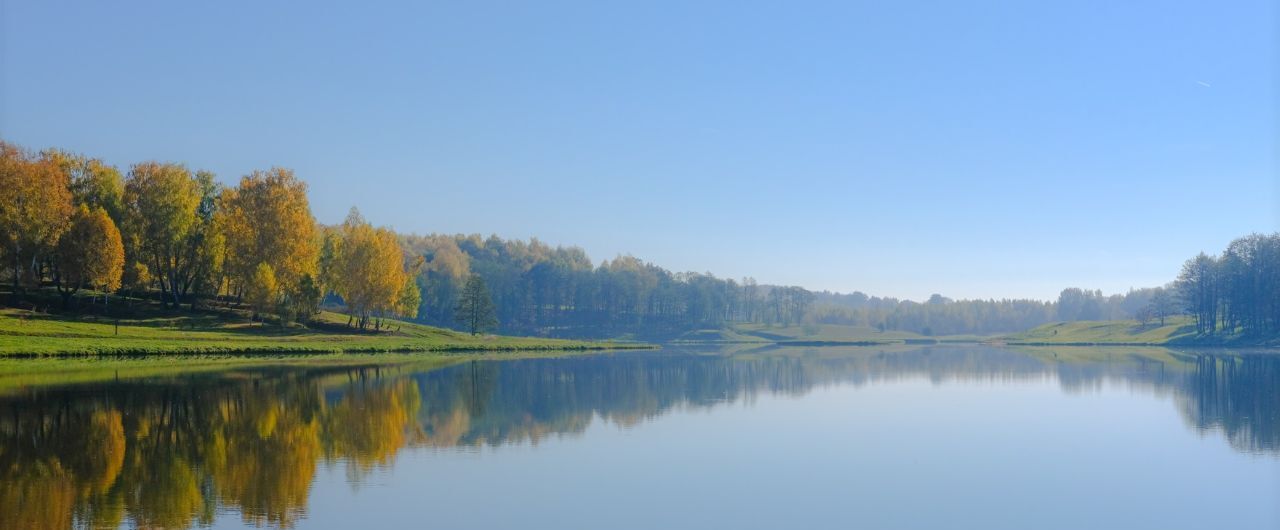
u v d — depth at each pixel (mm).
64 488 21938
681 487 22844
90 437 29922
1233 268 148750
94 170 97000
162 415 35688
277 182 98500
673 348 142500
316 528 18594
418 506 20562
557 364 78938
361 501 21016
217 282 104250
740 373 67188
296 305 97062
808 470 25312
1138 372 67250
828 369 73000
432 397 44625
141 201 95000
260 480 23141
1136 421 35812
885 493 22297
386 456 27094
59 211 86750
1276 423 35125
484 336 129125
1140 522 19719
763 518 19812
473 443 29719
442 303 186000
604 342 146625
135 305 95375
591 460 26719
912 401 43969
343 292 105125
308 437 30578
